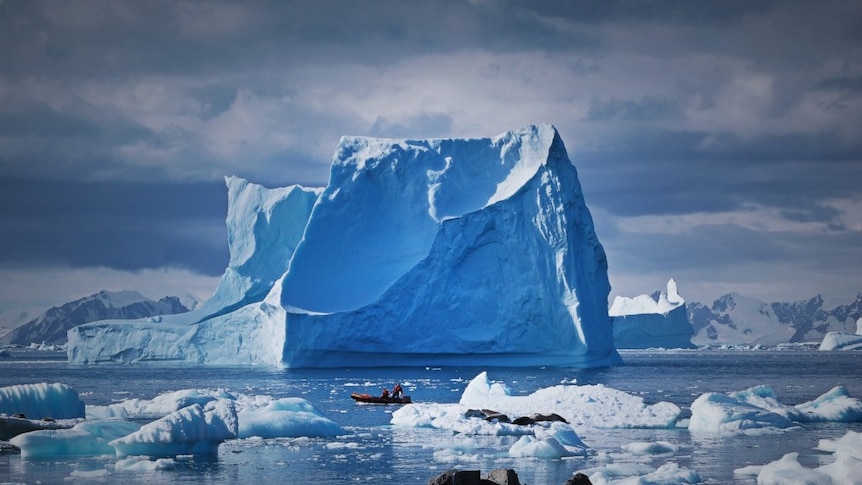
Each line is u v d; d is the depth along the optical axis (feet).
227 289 513.86
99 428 158.92
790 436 177.06
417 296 437.17
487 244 449.48
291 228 510.58
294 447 164.86
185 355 484.74
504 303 443.32
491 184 465.06
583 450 156.46
